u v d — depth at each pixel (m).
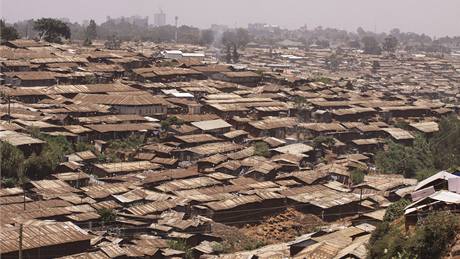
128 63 147.25
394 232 45.25
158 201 68.69
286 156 93.38
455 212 41.84
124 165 82.69
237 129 109.38
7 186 69.88
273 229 68.31
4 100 105.44
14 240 51.22
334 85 164.25
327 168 90.44
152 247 55.56
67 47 160.38
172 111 114.31
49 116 96.62
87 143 91.25
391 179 88.75
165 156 89.12
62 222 57.56
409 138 113.12
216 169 84.88
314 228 69.06
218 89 136.75
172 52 191.50
